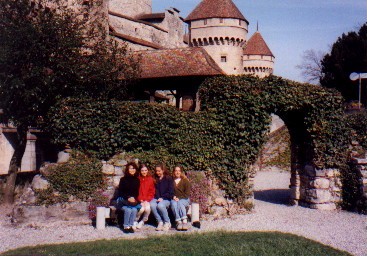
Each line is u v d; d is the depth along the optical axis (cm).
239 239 943
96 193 1195
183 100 2056
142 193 1098
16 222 1135
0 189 1498
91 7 2170
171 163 1276
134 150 1284
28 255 792
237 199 1322
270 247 860
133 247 859
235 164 1305
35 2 1567
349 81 3919
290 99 1380
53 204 1159
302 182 1562
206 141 1293
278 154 3319
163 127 1288
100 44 1672
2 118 1548
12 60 1362
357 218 1301
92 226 1136
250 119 1320
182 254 802
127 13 5347
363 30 4209
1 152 2462
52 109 1303
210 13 5353
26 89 1380
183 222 1086
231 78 1334
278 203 1628
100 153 1249
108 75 1554
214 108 1324
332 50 4247
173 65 2077
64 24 1518
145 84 2122
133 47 3984
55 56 1445
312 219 1277
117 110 1270
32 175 1722
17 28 1391
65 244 898
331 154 1473
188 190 1122
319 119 1461
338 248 912
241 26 5384
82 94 1483
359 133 1494
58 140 1287
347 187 1463
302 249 853
